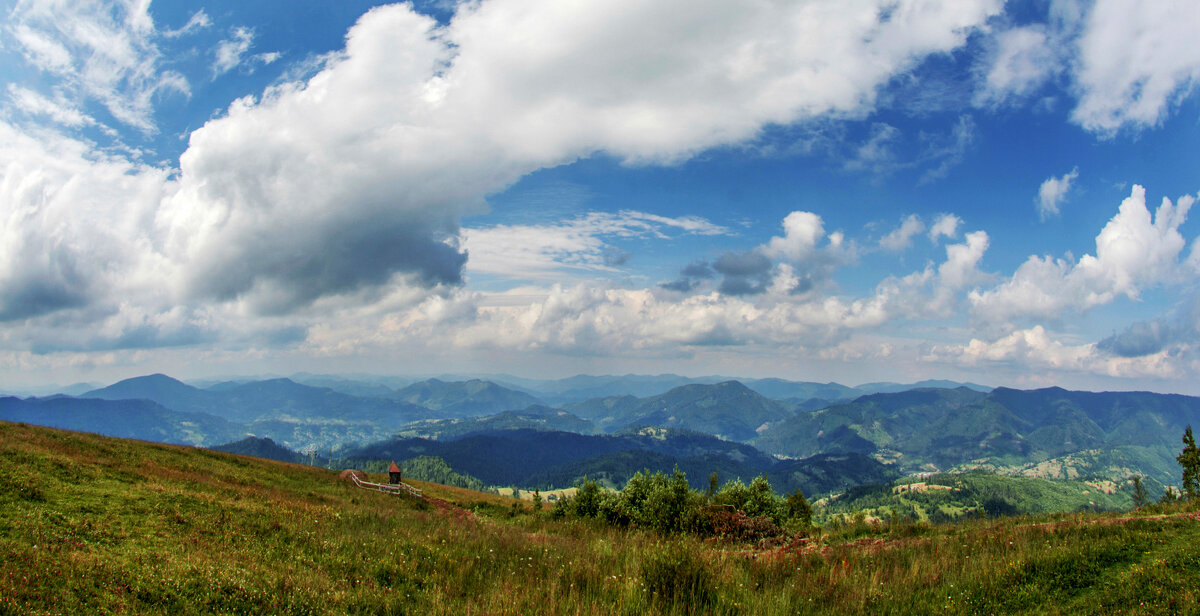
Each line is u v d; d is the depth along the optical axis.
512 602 14.26
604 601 14.48
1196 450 35.66
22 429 38.22
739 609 13.97
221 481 34.62
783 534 28.08
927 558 17.94
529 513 45.97
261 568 15.30
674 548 17.22
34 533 15.02
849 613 13.66
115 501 20.59
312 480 48.53
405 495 49.91
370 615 13.27
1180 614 11.23
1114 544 15.81
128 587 12.55
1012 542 18.36
